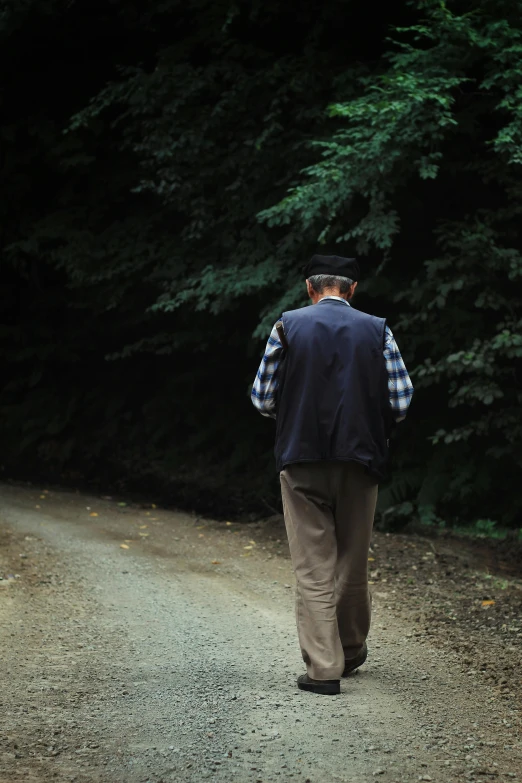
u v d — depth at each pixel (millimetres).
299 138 9578
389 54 8117
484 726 3104
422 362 9461
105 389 15141
